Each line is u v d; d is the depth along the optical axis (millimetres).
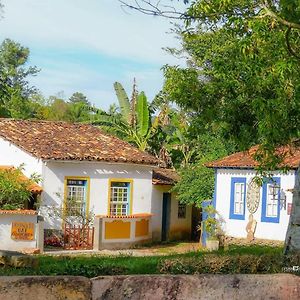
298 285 6332
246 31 10289
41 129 27797
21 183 22891
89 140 27672
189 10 9797
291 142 12672
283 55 9984
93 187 25578
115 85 35375
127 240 25484
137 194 27016
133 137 34031
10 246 21359
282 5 8695
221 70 12562
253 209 23625
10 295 5137
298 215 12062
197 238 30438
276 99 10805
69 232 24078
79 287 5441
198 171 27375
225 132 13188
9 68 55031
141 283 5719
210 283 5984
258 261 11227
